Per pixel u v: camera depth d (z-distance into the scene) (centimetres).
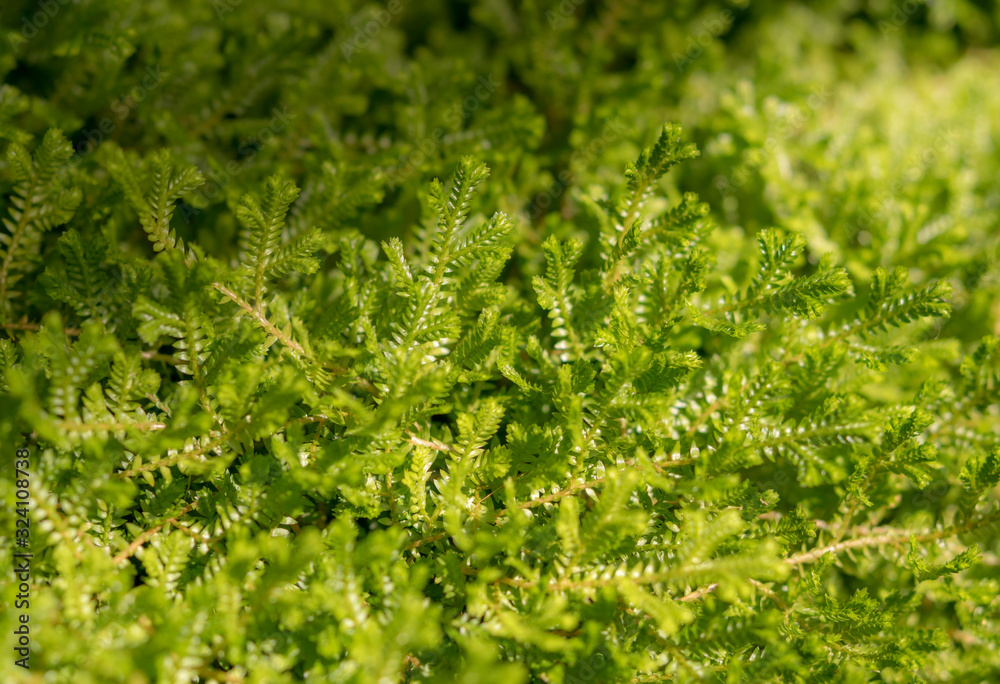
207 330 35
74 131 39
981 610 37
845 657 35
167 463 34
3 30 37
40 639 32
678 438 36
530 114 39
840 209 42
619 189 40
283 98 40
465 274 36
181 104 40
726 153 42
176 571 34
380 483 35
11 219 37
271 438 35
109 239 36
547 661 34
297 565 33
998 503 36
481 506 35
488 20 44
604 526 34
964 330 41
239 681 33
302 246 35
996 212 43
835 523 36
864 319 36
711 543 34
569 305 36
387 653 32
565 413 35
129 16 39
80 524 34
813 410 37
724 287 40
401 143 40
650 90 43
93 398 34
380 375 35
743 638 34
